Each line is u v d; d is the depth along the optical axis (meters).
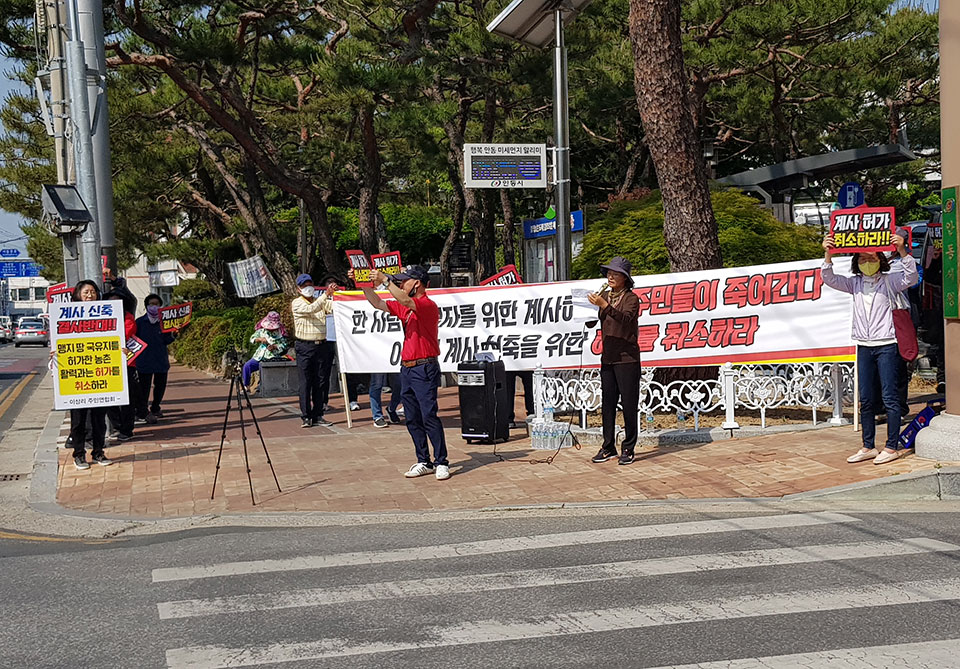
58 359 10.74
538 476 9.62
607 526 7.60
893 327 8.95
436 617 5.42
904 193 36.56
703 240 12.11
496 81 23.39
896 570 6.07
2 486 10.43
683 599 5.62
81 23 13.88
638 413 10.93
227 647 5.02
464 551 6.92
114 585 6.27
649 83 12.06
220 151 30.52
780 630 5.05
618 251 14.65
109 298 13.08
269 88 26.86
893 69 26.78
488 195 27.81
